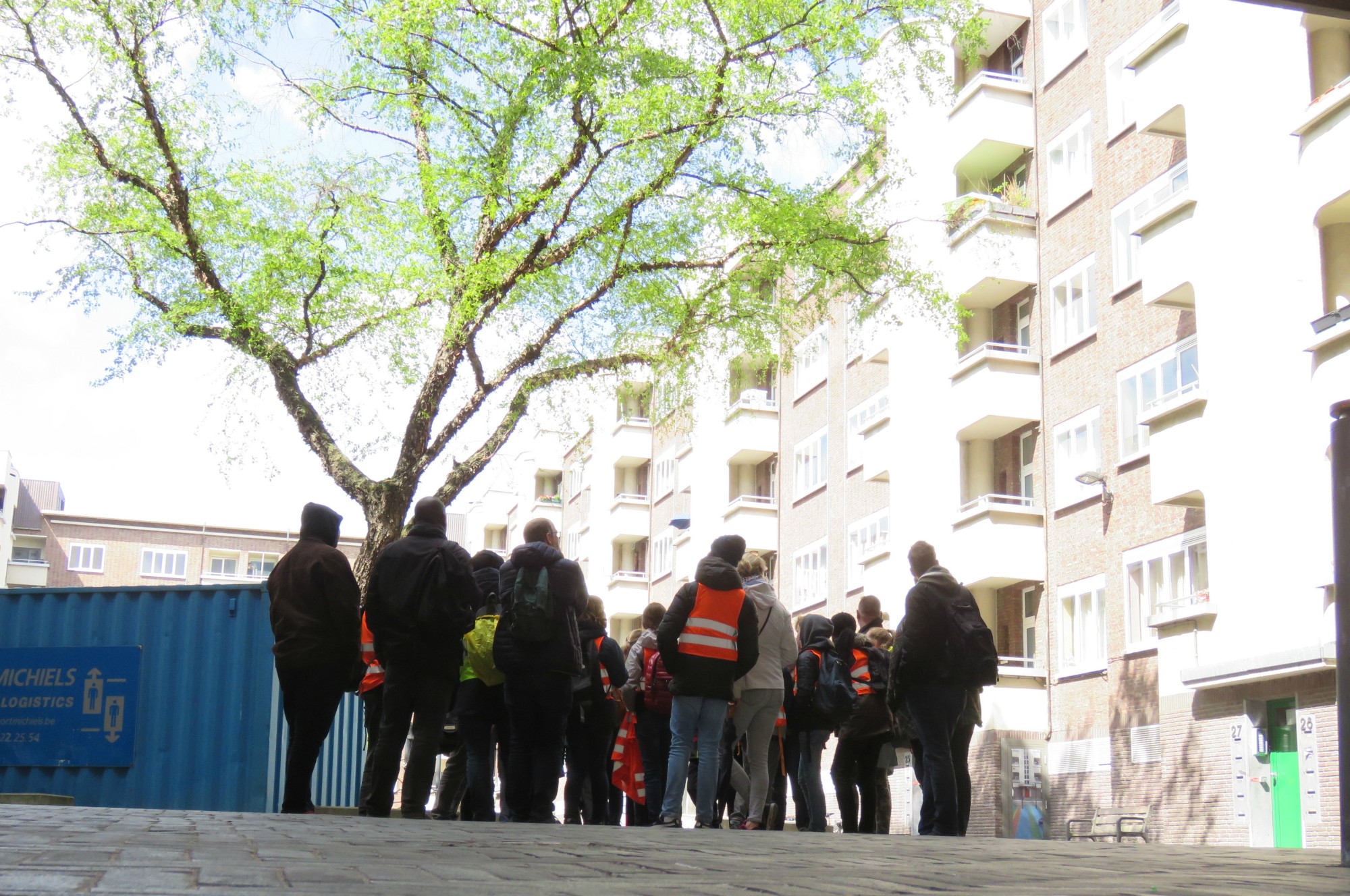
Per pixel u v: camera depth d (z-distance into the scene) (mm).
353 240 18875
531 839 5984
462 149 18703
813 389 41562
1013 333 31062
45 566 84312
